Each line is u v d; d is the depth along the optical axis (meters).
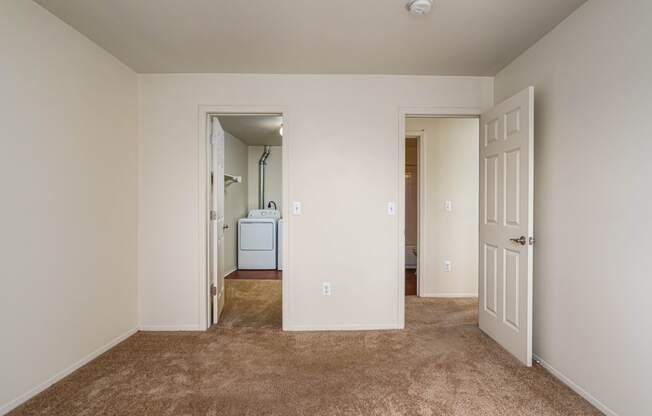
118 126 2.55
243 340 2.64
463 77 2.89
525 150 2.19
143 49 2.39
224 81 2.83
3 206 1.68
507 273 2.42
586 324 1.83
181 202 2.82
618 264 1.63
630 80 1.57
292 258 2.86
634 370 1.55
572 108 1.94
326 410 1.73
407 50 2.41
